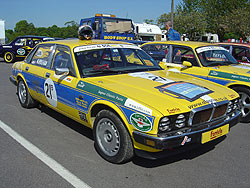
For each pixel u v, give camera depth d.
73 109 4.08
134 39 14.79
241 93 5.26
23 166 3.46
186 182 3.12
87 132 4.68
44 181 3.11
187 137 3.05
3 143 4.16
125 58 4.60
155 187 3.01
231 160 3.69
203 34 31.61
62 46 4.63
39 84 4.98
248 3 28.34
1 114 5.61
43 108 6.06
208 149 4.04
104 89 3.53
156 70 4.59
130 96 3.24
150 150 3.04
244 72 5.35
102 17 13.49
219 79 5.51
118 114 3.29
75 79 4.02
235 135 4.66
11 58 16.64
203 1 30.94
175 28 30.59
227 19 26.72
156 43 7.03
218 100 3.41
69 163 3.54
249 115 5.21
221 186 3.05
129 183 3.08
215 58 6.18
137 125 3.06
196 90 3.53
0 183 3.07
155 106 3.01
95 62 4.27
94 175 3.25
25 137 4.41
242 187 3.04
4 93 7.59
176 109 3.02
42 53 5.26
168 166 3.50
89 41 4.80
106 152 3.62
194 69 5.91
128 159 3.39
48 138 4.38
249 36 26.33
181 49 6.37
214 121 3.36
